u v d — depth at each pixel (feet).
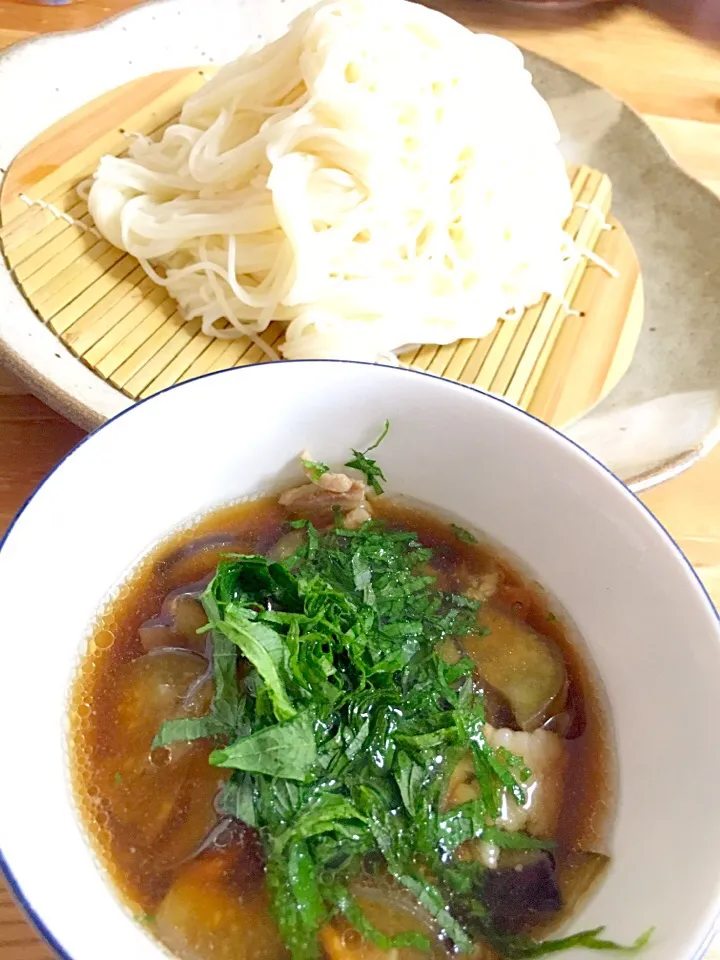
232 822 0.36
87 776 0.37
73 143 0.75
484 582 0.46
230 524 0.46
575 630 0.43
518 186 0.76
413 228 0.72
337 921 0.34
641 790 0.36
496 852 0.37
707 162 0.94
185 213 0.71
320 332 0.67
